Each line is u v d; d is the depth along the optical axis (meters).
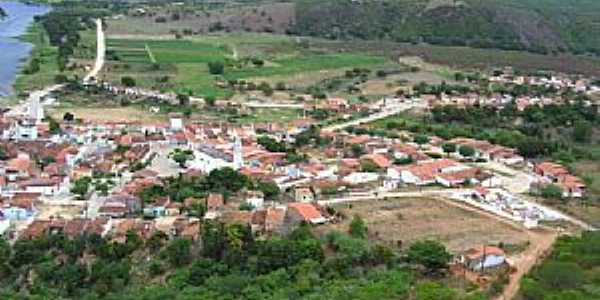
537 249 191.88
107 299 166.00
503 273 172.50
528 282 161.75
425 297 154.38
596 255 175.75
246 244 186.25
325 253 185.75
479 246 190.00
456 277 171.25
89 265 183.50
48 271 179.75
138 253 190.25
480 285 165.50
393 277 167.38
